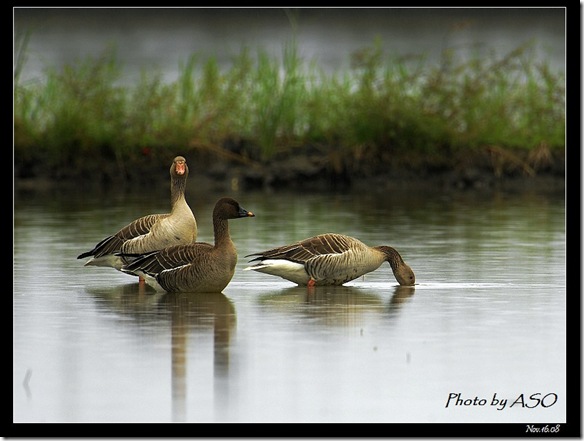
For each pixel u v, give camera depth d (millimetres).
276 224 23594
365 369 12617
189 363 12828
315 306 15867
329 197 29000
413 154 31422
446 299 16297
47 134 31578
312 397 11758
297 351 13312
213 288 16734
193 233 17859
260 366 12703
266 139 31844
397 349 13422
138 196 29125
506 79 33156
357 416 11281
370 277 18484
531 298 16297
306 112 32406
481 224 23859
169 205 27141
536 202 27844
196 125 32062
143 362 12852
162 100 31938
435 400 11727
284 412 11336
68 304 15953
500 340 13836
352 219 24500
